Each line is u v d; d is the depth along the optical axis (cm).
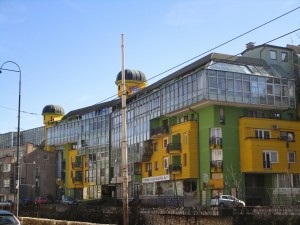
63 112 11225
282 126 5316
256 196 4950
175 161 5597
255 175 5253
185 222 3266
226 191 4900
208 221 3116
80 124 8638
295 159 5284
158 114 5972
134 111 6700
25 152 9319
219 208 3122
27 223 2984
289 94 5481
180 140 5566
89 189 8219
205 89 5012
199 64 5688
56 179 9506
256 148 5031
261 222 2780
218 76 5106
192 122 5388
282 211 2727
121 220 3572
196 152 5347
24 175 9150
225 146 5078
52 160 9612
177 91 5569
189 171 5291
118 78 8819
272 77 5416
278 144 5172
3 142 12925
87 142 8356
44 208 5038
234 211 2977
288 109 5475
